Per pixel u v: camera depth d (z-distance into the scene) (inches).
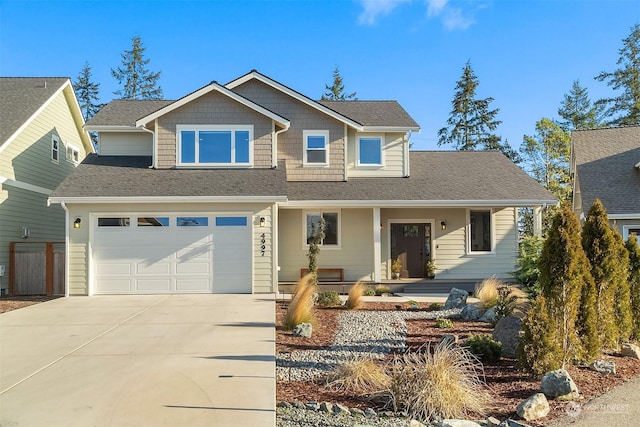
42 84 789.9
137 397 219.1
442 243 719.7
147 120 648.4
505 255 722.2
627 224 717.3
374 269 668.7
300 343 336.5
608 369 275.6
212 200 571.5
